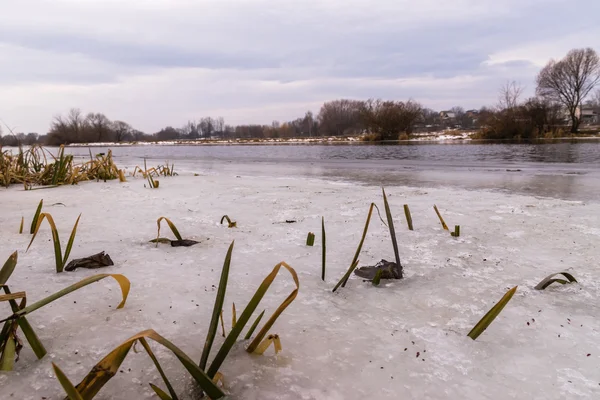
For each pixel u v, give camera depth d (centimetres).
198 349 182
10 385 152
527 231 408
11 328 166
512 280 279
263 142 5134
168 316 215
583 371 172
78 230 412
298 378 164
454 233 391
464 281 277
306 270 298
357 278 282
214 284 266
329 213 506
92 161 977
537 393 157
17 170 883
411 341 196
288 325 211
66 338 188
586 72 3788
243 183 830
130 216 489
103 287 254
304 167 1295
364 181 866
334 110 7588
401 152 1995
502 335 203
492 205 548
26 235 384
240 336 197
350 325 212
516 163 1239
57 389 150
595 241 368
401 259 326
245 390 155
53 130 6588
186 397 149
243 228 429
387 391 157
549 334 203
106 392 150
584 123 7225
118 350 124
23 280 263
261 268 301
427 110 10281
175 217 484
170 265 303
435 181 846
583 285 268
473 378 167
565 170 1013
